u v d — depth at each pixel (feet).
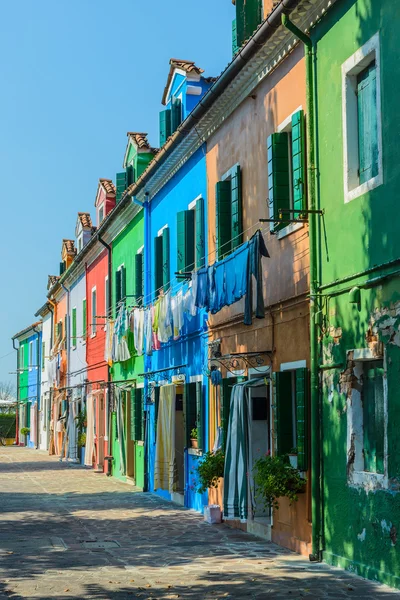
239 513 43.45
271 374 41.57
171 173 63.10
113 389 88.38
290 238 39.55
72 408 113.60
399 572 28.50
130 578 32.12
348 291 32.91
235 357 45.80
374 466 31.89
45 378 153.99
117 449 86.74
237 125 47.96
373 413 32.01
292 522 38.58
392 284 29.48
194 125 52.70
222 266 42.52
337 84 34.27
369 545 30.81
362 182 33.06
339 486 33.47
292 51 39.55
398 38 29.09
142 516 53.21
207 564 35.09
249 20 46.14
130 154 85.56
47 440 149.38
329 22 35.04
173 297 54.80
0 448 165.17
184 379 59.16
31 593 29.32
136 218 77.10
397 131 29.19
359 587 29.01
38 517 53.01
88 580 31.78
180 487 62.64
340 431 33.50
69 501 63.00
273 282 41.63
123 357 78.33
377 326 30.50
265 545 40.32
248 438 43.55
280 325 40.73
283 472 37.06
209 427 53.16
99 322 96.78
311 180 36.42
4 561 36.52
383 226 30.22
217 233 48.91
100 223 96.73
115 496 66.74
